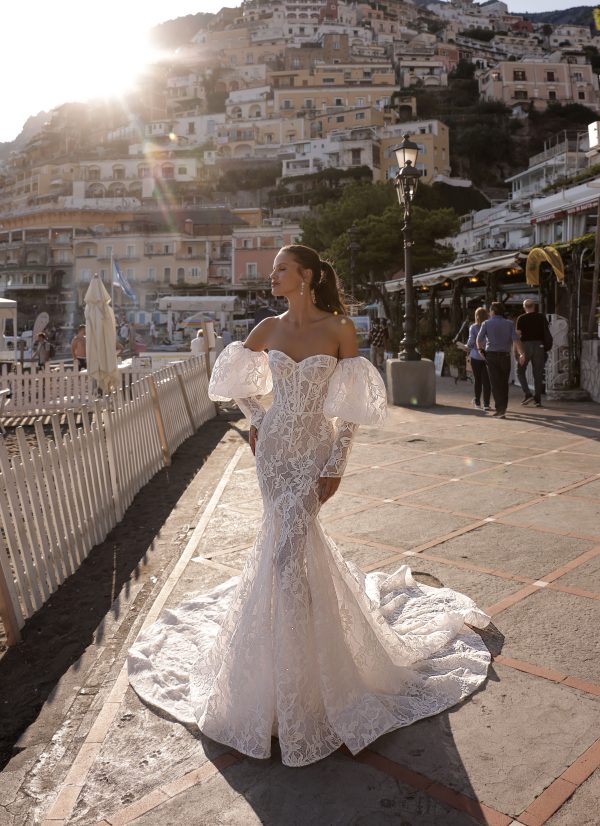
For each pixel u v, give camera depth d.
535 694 2.77
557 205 29.44
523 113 116.38
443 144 95.25
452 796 2.21
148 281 81.88
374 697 2.61
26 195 125.25
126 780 2.37
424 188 46.75
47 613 4.16
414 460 7.36
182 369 10.13
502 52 172.62
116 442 6.14
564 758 2.37
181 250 81.62
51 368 18.88
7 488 3.99
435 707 2.69
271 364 2.69
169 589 4.07
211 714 2.58
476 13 197.75
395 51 150.62
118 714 2.79
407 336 12.09
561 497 5.67
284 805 2.20
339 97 123.38
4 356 22.19
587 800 2.16
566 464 6.93
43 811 2.31
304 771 2.38
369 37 158.88
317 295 2.83
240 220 83.50
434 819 2.11
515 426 9.41
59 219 92.06
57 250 88.06
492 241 47.94
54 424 4.81
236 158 113.31
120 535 5.61
